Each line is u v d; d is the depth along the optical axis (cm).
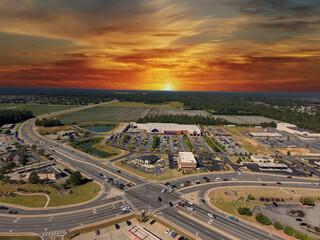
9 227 9025
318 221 10106
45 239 8325
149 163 16862
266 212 10725
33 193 11931
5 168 14688
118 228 9088
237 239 8638
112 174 14675
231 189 13038
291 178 14988
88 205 10825
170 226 9325
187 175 14888
